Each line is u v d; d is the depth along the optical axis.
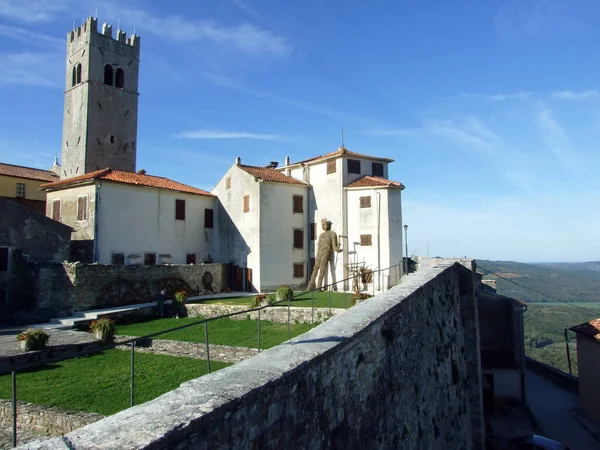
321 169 42.12
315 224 42.06
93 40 54.09
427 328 14.02
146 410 4.67
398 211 38.34
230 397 5.05
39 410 12.63
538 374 36.53
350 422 7.82
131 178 38.12
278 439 5.77
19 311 28.19
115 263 34.94
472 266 20.00
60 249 31.89
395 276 37.06
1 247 28.81
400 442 10.05
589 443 23.88
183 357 19.56
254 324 26.09
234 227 41.75
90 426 4.30
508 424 25.16
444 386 14.84
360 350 8.62
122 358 19.44
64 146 56.44
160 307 29.83
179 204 40.66
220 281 39.91
